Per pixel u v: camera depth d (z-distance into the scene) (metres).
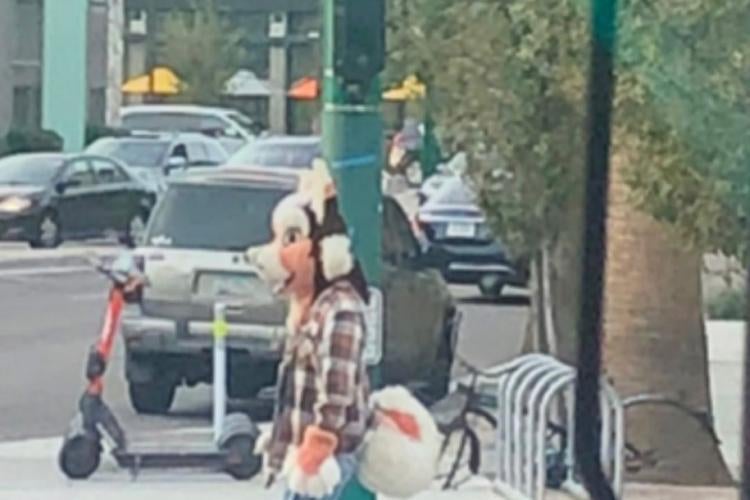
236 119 48.22
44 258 30.69
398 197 23.09
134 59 57.38
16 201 32.56
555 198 12.41
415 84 12.98
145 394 15.80
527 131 12.20
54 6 50.44
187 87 56.56
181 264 15.46
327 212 8.37
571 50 11.48
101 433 13.30
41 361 19.19
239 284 15.38
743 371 7.41
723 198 10.99
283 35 57.34
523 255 14.38
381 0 8.68
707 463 12.98
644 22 10.27
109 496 12.69
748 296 7.19
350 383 8.24
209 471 13.16
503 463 11.89
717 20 10.38
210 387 16.84
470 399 12.89
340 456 8.26
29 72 50.81
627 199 11.63
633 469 12.87
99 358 13.24
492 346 20.78
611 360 13.15
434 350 15.43
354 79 8.66
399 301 15.41
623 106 10.49
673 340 13.19
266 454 8.64
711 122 10.62
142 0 57.47
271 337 15.22
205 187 15.71
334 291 8.32
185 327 15.44
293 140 30.36
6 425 15.57
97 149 37.53
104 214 33.62
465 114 12.68
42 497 12.63
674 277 13.16
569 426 11.11
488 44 12.16
